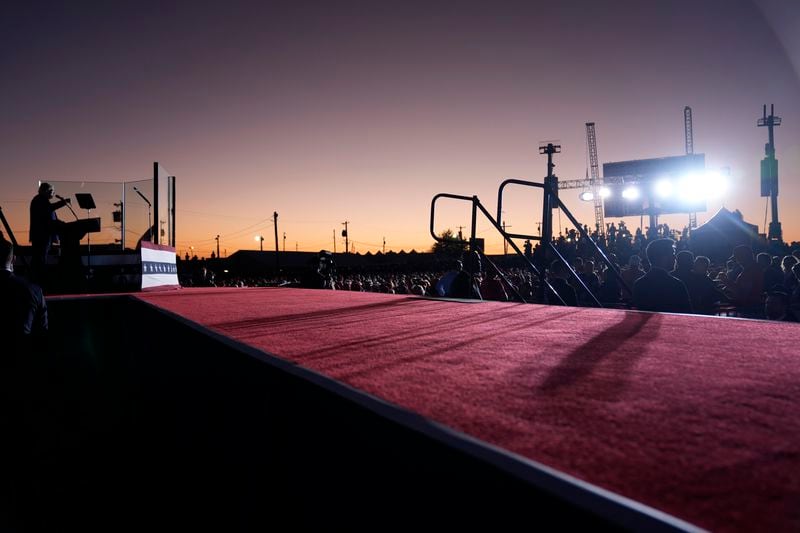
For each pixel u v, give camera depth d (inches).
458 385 65.9
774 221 1459.2
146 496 138.3
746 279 232.1
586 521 25.7
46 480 153.0
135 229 511.2
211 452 94.7
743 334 108.2
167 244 540.7
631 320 140.0
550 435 45.2
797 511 30.0
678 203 1641.2
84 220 437.4
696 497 32.2
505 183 251.9
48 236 400.2
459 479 33.5
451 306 211.8
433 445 35.8
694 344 96.1
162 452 149.1
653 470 37.0
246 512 72.8
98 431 201.6
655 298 180.5
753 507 30.7
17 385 204.5
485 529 31.3
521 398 58.9
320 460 51.4
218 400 92.7
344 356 89.2
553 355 88.0
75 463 166.7
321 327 138.6
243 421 76.8
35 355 213.8
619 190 1712.6
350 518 45.2
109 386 265.6
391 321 152.0
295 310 203.3
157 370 173.6
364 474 43.7
